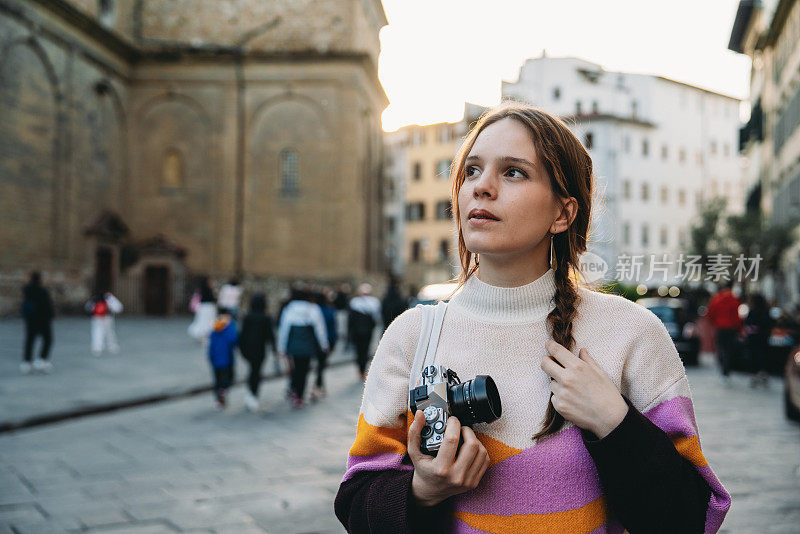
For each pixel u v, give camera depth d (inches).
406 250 2432.3
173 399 424.5
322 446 289.9
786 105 1210.0
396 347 58.2
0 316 1004.6
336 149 1411.2
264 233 1422.2
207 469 249.1
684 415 52.4
